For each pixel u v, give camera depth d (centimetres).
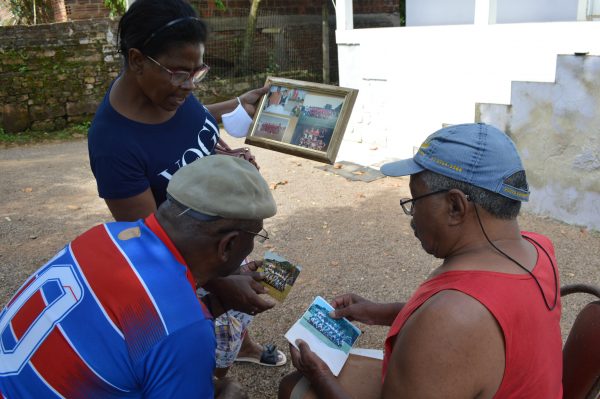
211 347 141
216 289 209
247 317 260
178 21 185
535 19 745
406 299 388
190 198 146
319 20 1259
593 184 473
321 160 255
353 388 193
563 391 187
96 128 204
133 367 134
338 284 411
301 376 197
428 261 443
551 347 155
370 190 610
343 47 766
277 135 267
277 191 621
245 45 1137
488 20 599
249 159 252
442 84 649
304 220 536
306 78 1256
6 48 942
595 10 691
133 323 135
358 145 777
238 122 272
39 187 674
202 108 236
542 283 155
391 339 162
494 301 142
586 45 513
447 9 847
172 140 214
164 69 188
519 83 499
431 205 157
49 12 1197
